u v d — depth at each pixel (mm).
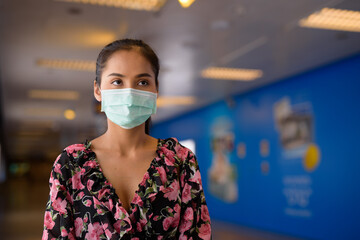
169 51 6047
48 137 20078
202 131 11344
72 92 9047
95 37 5438
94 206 1140
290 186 7770
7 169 37656
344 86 6527
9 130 16578
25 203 14258
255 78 7922
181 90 9016
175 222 1188
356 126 6289
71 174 1180
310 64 6871
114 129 1231
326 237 6809
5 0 4203
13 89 8688
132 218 1130
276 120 8250
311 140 7223
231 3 4270
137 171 1204
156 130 14477
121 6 4414
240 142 9500
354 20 4812
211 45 5766
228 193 9914
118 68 1208
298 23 4887
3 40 5508
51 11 4523
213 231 8320
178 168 1249
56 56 6348
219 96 9805
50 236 1148
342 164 6523
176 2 4273
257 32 5223
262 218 8625
